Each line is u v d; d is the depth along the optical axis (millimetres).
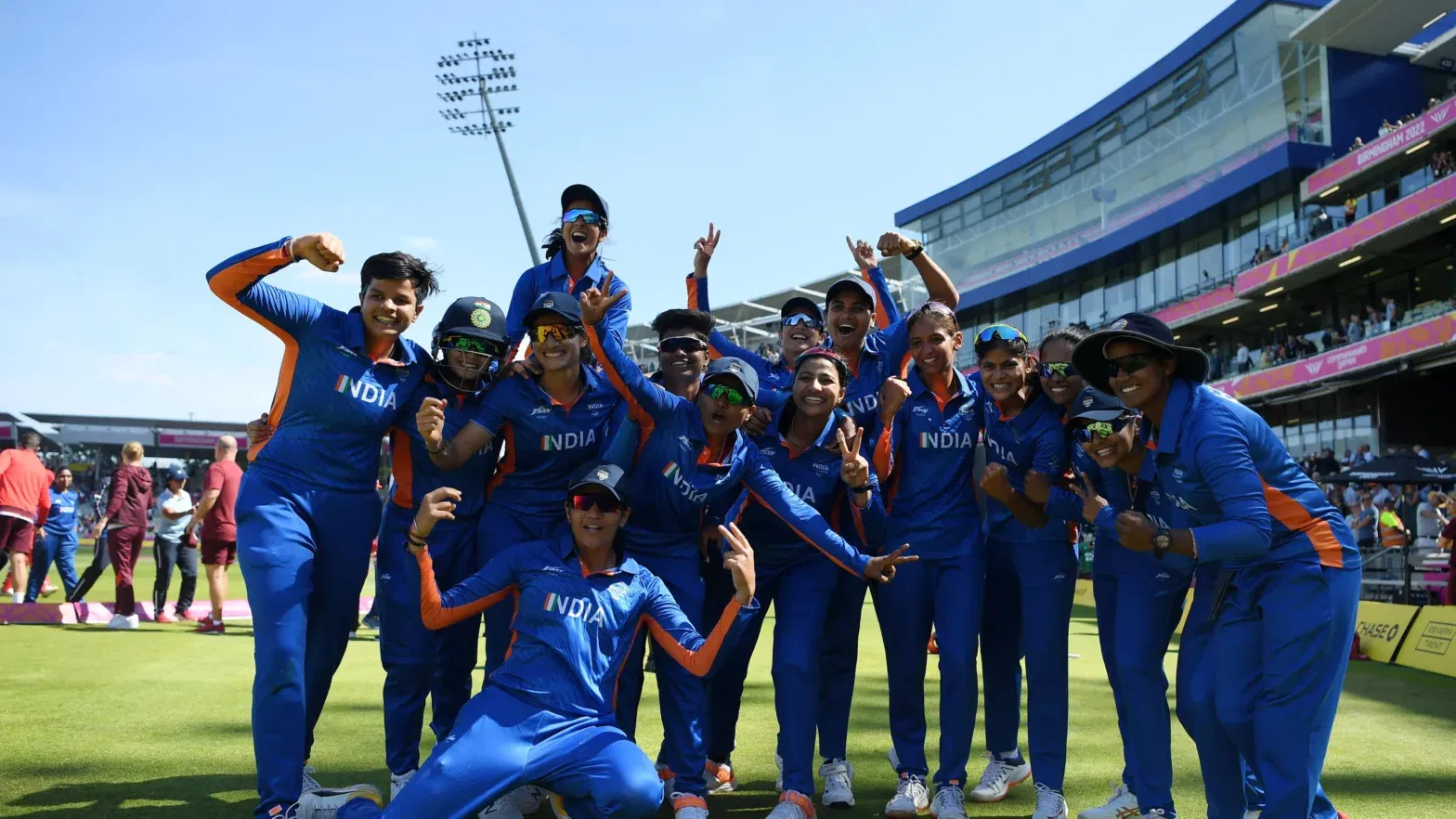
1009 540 4098
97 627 9062
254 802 3643
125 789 3773
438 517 3170
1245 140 25406
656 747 4746
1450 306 19016
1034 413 4082
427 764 2934
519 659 3195
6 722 4883
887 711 5781
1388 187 21250
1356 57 24188
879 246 4992
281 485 3449
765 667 7555
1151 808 3535
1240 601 3115
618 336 4398
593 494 3246
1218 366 27125
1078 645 8906
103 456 46656
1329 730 3025
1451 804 3889
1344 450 22312
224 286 3354
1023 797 4145
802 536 3658
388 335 3594
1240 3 25391
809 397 3869
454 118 24594
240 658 7184
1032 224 33875
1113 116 30281
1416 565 11461
